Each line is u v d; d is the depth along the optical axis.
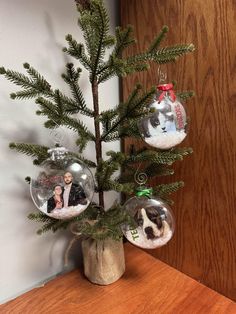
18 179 0.82
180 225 0.91
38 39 0.79
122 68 0.63
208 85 0.74
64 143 0.87
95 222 0.77
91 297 0.84
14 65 0.75
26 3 0.75
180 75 0.80
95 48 0.66
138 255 1.01
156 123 0.66
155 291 0.85
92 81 0.73
